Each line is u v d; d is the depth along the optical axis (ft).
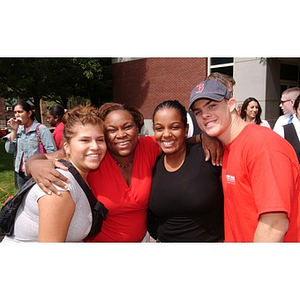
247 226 5.96
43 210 5.70
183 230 7.23
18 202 6.19
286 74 36.47
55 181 5.74
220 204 7.26
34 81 56.70
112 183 7.17
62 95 66.54
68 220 5.88
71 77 61.00
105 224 7.45
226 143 6.30
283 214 5.26
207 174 7.01
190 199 6.94
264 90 33.45
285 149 5.56
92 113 6.57
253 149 5.57
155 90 50.24
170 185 7.07
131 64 54.65
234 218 6.26
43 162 6.18
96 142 6.23
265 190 5.30
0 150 46.93
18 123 15.80
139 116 7.39
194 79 43.65
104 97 69.10
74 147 6.20
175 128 6.95
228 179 6.10
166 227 7.41
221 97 5.99
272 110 34.19
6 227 6.39
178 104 7.14
